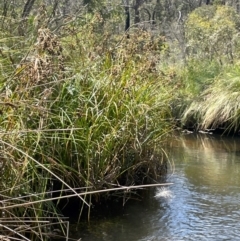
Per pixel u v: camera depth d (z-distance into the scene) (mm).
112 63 4832
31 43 4309
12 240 3102
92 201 4199
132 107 4621
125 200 4398
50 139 3924
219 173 5562
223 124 9305
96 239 3561
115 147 4355
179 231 3766
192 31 14445
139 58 5496
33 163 3473
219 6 16250
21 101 3248
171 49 13352
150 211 4176
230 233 3752
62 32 4773
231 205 4398
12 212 3213
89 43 5004
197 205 4379
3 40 4121
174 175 5410
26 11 6680
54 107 4059
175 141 8008
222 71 10656
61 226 3420
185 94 10047
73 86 4227
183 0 23094
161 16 20172
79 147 4094
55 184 4031
